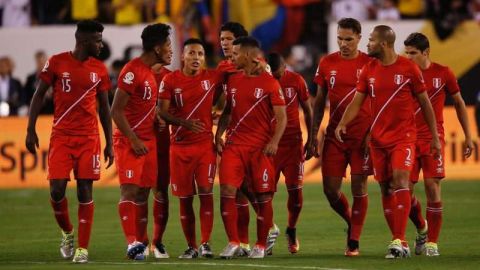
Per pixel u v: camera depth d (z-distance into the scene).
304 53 69.56
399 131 31.73
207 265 29.67
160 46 31.58
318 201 52.19
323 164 34.72
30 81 67.50
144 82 31.45
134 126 31.84
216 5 69.56
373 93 31.89
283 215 47.28
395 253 31.47
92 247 36.62
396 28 68.06
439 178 33.38
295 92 35.28
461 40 68.56
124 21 69.50
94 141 31.61
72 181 60.81
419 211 34.06
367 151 33.94
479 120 60.28
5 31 67.56
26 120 59.34
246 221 33.62
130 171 31.61
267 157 32.53
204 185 32.69
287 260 31.47
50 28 67.88
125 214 31.62
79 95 31.23
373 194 55.28
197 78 32.47
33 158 59.28
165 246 37.16
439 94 33.88
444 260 31.14
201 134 32.62
